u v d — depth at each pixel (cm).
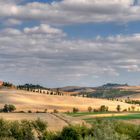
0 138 6147
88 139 4375
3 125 7319
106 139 4281
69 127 6475
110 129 4556
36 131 7744
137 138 5981
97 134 4369
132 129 6066
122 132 5853
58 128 9800
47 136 7275
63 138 6375
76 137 6228
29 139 7475
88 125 6481
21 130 7481
